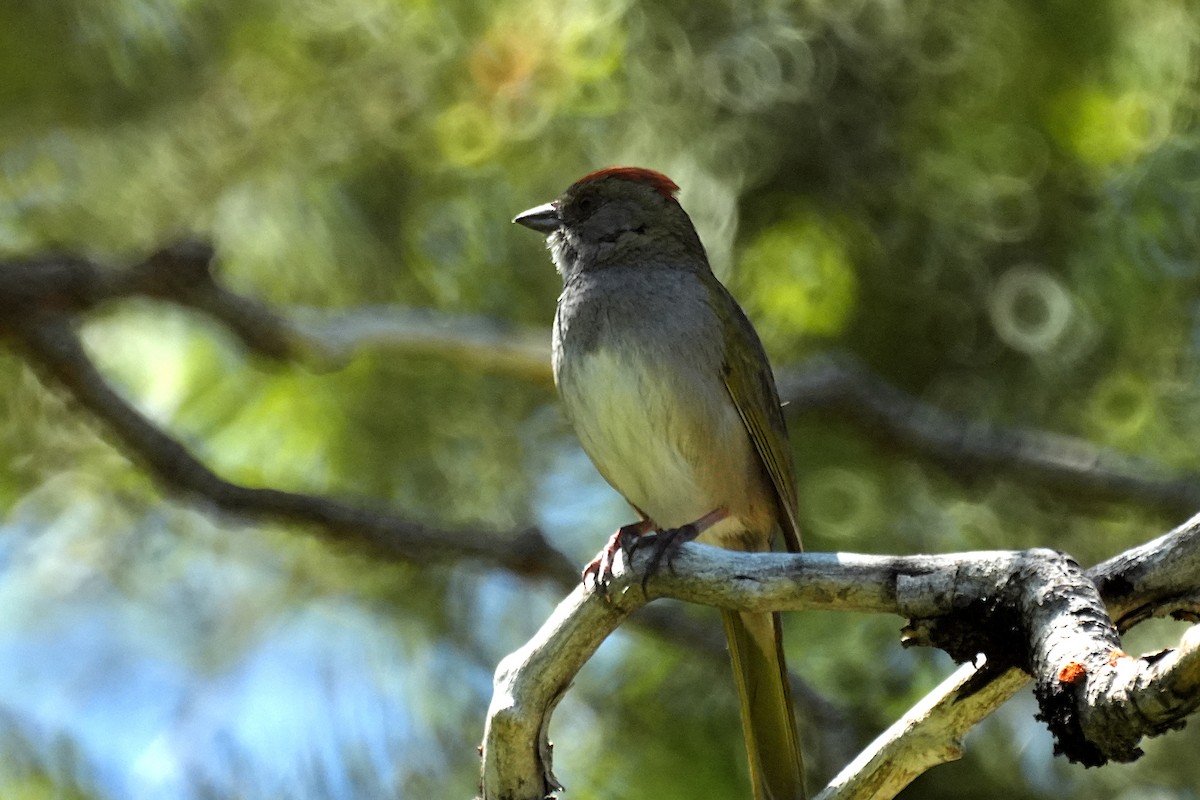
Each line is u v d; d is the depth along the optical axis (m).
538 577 10.16
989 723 9.77
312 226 10.82
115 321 11.41
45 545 10.95
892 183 10.38
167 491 10.00
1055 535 10.68
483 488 11.07
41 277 9.79
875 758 6.61
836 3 10.23
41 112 10.55
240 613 10.97
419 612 10.53
